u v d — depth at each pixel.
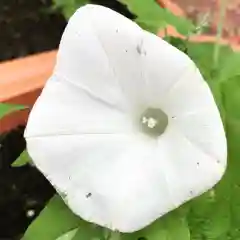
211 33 0.20
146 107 0.15
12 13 0.23
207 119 0.13
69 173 0.14
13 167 0.22
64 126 0.14
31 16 0.23
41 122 0.14
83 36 0.14
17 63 0.20
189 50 0.16
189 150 0.14
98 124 0.14
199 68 0.16
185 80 0.14
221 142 0.13
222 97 0.15
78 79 0.14
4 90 0.20
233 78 0.15
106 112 0.15
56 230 0.16
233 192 0.16
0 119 0.20
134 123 0.15
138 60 0.14
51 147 0.14
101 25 0.14
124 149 0.14
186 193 0.14
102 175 0.14
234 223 0.16
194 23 0.19
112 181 0.14
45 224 0.16
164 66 0.14
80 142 0.14
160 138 0.14
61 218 0.16
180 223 0.15
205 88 0.13
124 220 0.14
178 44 0.16
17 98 0.20
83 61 0.14
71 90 0.14
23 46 0.23
